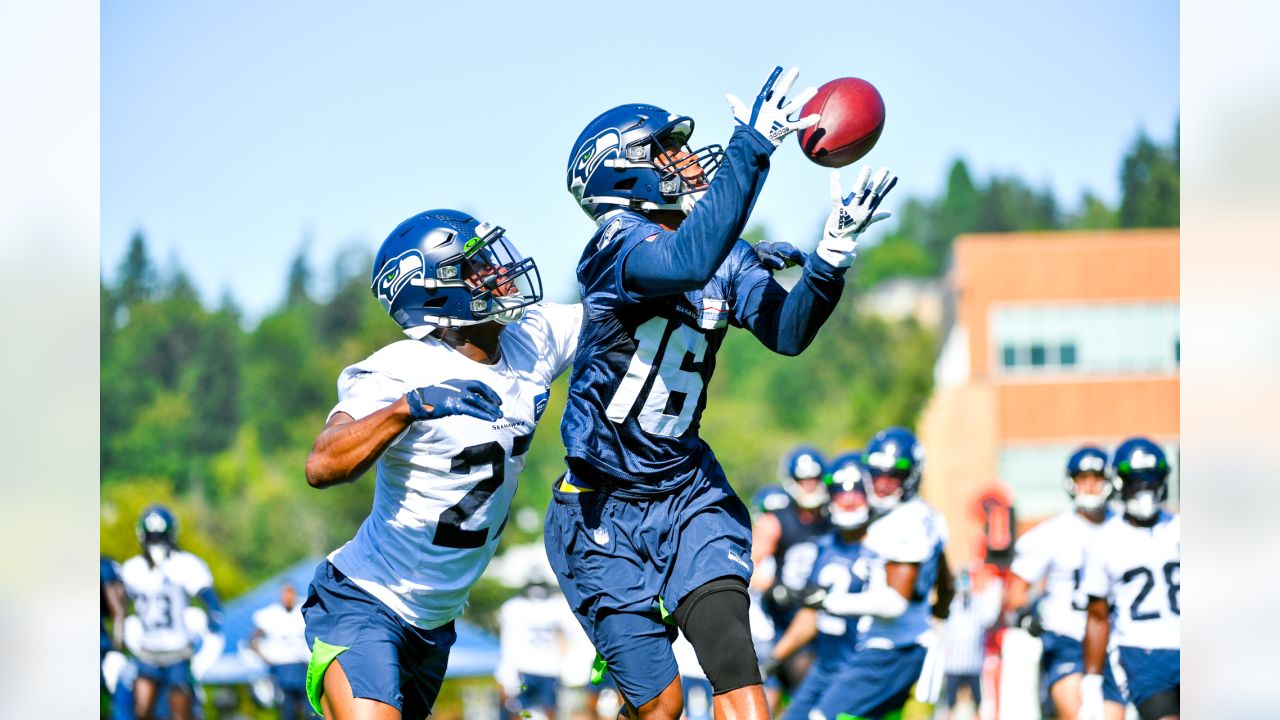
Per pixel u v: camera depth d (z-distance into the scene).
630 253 16.33
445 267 17.47
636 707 17.34
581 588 17.56
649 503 17.25
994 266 143.88
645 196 17.45
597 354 17.14
